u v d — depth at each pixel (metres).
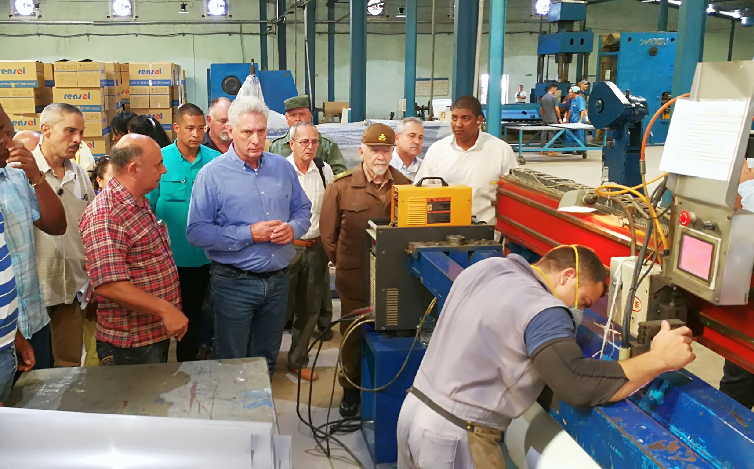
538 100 13.16
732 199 1.27
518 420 1.76
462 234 2.56
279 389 3.39
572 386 1.38
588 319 1.78
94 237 2.20
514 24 19.30
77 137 2.76
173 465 1.31
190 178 3.23
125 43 17.31
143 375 1.86
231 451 1.35
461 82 5.09
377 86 19.16
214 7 14.30
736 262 1.32
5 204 2.04
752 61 1.23
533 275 1.66
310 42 14.64
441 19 18.41
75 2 16.67
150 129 3.85
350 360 3.00
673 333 1.35
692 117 1.38
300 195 3.00
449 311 1.73
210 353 3.70
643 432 1.30
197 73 17.89
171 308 2.24
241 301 2.83
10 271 1.71
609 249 2.03
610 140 3.73
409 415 1.76
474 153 3.37
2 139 1.90
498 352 1.57
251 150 2.71
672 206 1.46
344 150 5.56
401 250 2.56
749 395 2.59
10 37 16.70
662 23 13.88
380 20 18.69
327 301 4.00
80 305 2.99
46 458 1.30
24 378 1.83
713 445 1.25
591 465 1.44
